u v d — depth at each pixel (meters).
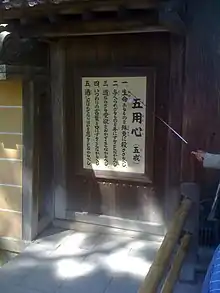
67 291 2.59
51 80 3.40
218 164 2.52
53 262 2.97
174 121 3.09
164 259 1.87
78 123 3.38
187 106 3.04
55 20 2.58
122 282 2.69
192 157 3.08
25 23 2.70
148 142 3.20
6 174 3.38
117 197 3.43
